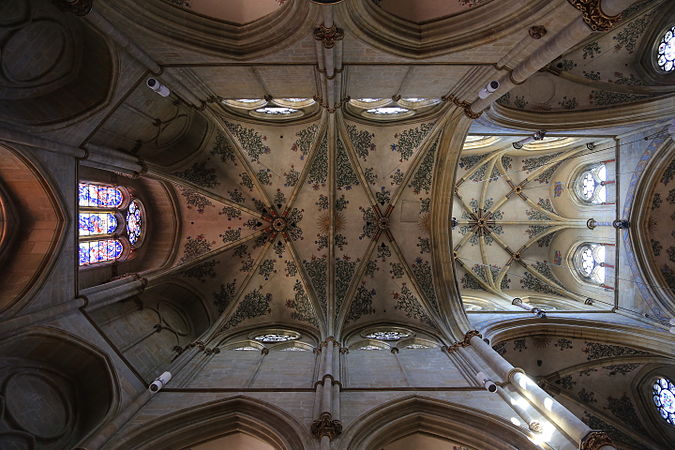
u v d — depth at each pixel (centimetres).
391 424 854
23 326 807
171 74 955
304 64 927
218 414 896
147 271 1328
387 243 1490
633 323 1312
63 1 698
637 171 1400
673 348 1162
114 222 1347
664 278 1359
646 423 1313
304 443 779
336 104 1125
